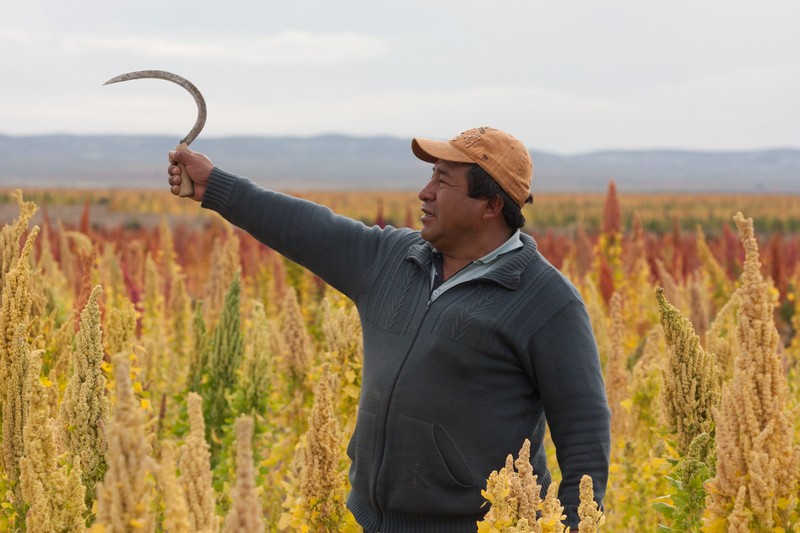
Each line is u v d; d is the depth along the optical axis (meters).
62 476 2.70
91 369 3.17
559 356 2.98
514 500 2.49
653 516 4.49
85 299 4.82
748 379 2.86
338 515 3.45
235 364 5.86
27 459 2.67
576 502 2.91
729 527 2.79
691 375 3.57
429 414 2.97
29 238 3.38
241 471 1.95
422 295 3.09
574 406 2.98
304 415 5.91
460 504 2.98
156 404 6.37
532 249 3.12
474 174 3.04
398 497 3.03
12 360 3.29
